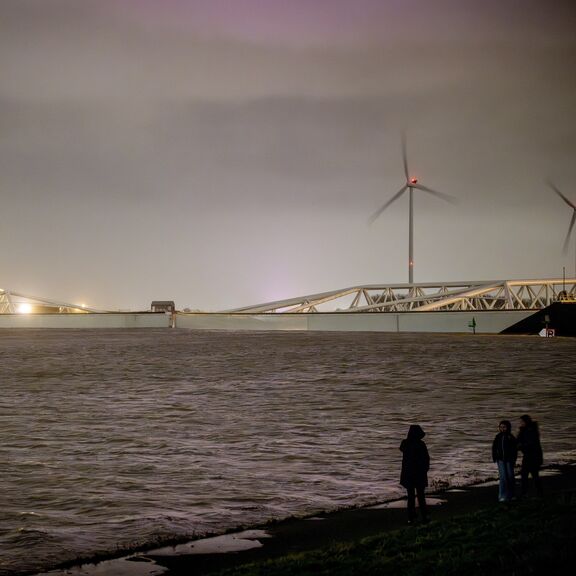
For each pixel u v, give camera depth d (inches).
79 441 1716.3
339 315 7209.6
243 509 1159.6
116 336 6879.9
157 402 2354.8
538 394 2458.2
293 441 1691.7
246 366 3548.2
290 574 802.2
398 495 1200.8
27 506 1204.5
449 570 764.6
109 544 1018.7
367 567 799.7
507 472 1055.0
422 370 3245.6
